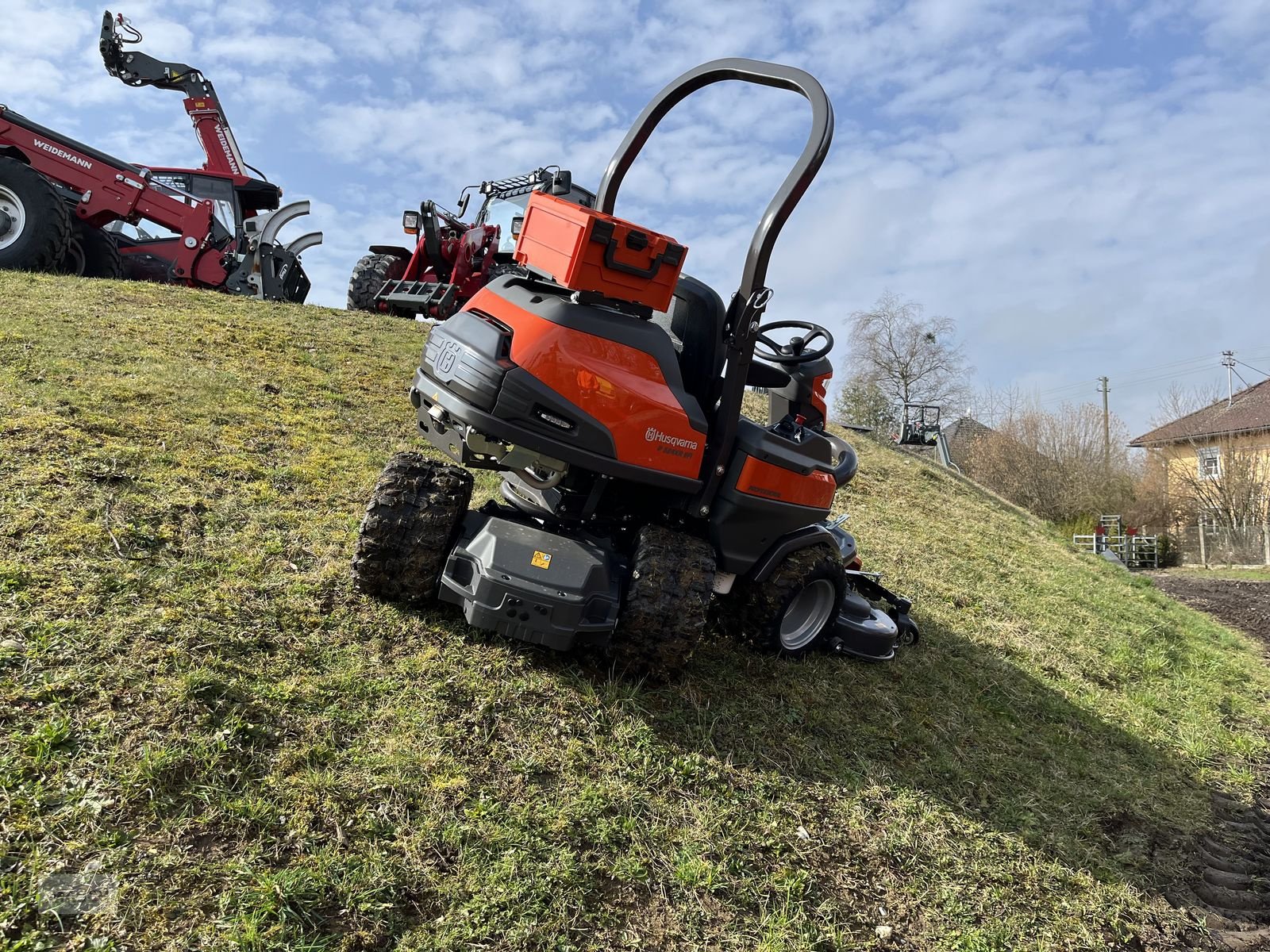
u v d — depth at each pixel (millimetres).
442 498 3475
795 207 3574
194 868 2154
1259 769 5480
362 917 2205
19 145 10172
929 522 10586
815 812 3309
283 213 11602
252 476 4820
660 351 3523
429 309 11156
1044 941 3074
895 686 4766
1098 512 31953
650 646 3457
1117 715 5641
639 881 2670
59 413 4840
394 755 2777
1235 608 14125
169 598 3256
